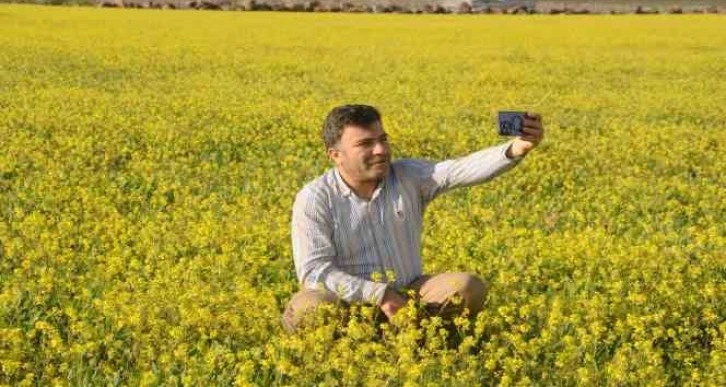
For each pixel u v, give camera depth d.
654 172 11.46
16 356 4.97
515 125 4.98
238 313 5.56
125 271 6.64
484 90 19.50
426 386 4.61
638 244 7.62
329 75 21.88
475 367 4.85
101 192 9.66
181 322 5.35
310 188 5.46
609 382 4.79
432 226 8.21
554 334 5.41
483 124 14.85
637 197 9.92
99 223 7.79
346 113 5.26
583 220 8.61
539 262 6.54
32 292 6.05
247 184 9.95
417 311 5.33
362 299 5.28
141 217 8.55
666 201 9.69
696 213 9.51
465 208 8.95
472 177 5.36
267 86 19.66
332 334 4.97
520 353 5.11
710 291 6.04
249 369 4.65
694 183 10.72
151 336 5.20
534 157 11.21
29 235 7.39
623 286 6.31
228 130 13.16
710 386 4.77
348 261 5.52
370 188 5.44
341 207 5.45
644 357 5.02
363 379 4.73
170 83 19.92
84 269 6.86
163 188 9.31
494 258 6.92
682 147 12.41
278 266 6.84
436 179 5.48
